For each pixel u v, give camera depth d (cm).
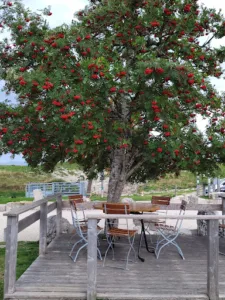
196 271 552
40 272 541
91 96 610
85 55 638
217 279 443
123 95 686
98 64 582
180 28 714
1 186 2969
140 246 675
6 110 725
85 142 619
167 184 3064
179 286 482
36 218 603
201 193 2480
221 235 828
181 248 710
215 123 756
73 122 586
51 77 597
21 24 736
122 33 707
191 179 3178
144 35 744
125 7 682
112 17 708
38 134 730
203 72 786
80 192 2402
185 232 906
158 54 748
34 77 590
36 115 702
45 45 687
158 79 577
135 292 458
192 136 719
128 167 800
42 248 648
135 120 757
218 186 2250
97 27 730
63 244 736
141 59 600
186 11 707
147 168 885
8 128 713
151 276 525
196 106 671
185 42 723
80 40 630
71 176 3191
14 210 475
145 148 741
